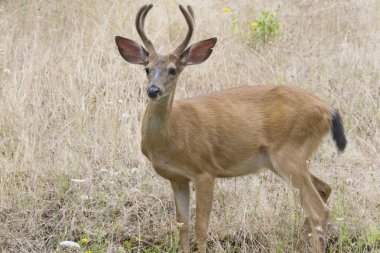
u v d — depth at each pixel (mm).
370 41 16547
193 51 10898
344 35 17062
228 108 11281
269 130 11305
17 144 13211
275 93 11469
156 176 12742
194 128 10906
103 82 14805
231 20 17047
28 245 11164
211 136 11039
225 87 15078
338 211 11633
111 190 12227
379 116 14164
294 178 11234
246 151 11281
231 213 11891
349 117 14109
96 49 15383
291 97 11391
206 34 16422
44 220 11719
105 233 11328
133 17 16547
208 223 10953
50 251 11109
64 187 12289
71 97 14227
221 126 11125
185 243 11133
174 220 11883
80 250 10836
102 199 12008
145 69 10836
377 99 14750
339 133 11633
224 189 12438
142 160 12953
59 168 12586
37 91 14359
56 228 11492
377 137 13703
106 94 14188
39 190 12125
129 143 13211
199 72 15227
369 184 12469
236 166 11359
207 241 11461
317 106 11398
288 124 11250
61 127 13625
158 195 12344
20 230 11500
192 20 10898
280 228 11367
